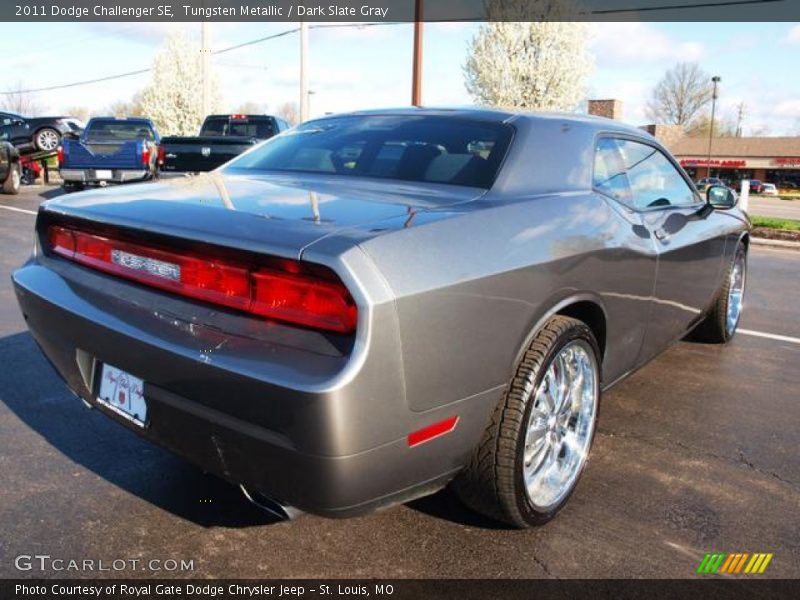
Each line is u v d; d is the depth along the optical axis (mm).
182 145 12414
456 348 2037
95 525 2502
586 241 2613
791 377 4469
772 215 28547
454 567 2338
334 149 3086
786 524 2684
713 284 4348
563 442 2705
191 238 2033
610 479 2992
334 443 1789
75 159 13531
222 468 2076
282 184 2732
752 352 5016
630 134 3479
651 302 3270
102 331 2201
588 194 2859
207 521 2557
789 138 80562
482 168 2656
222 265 2008
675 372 4477
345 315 1813
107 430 3271
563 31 24281
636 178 3389
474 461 2322
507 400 2293
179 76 44906
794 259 10320
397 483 2008
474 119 3008
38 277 2607
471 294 2066
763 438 3486
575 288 2551
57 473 2855
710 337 5070
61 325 2410
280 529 2521
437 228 2090
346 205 2283
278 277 1903
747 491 2932
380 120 3246
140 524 2518
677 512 2736
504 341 2211
